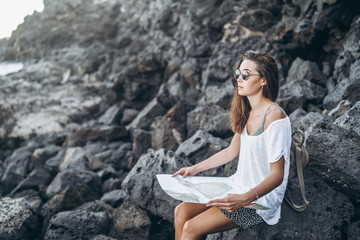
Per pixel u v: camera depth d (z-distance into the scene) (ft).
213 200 6.13
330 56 16.15
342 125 8.96
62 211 10.27
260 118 6.82
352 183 7.81
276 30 18.51
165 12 26.81
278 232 7.56
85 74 34.78
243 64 6.92
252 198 6.15
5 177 15.08
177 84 21.21
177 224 7.27
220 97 15.84
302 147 7.56
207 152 12.01
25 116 25.07
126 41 33.68
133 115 21.29
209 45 22.30
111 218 10.50
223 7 22.57
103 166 14.90
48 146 18.94
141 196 9.74
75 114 24.62
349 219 7.90
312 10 16.14
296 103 13.79
